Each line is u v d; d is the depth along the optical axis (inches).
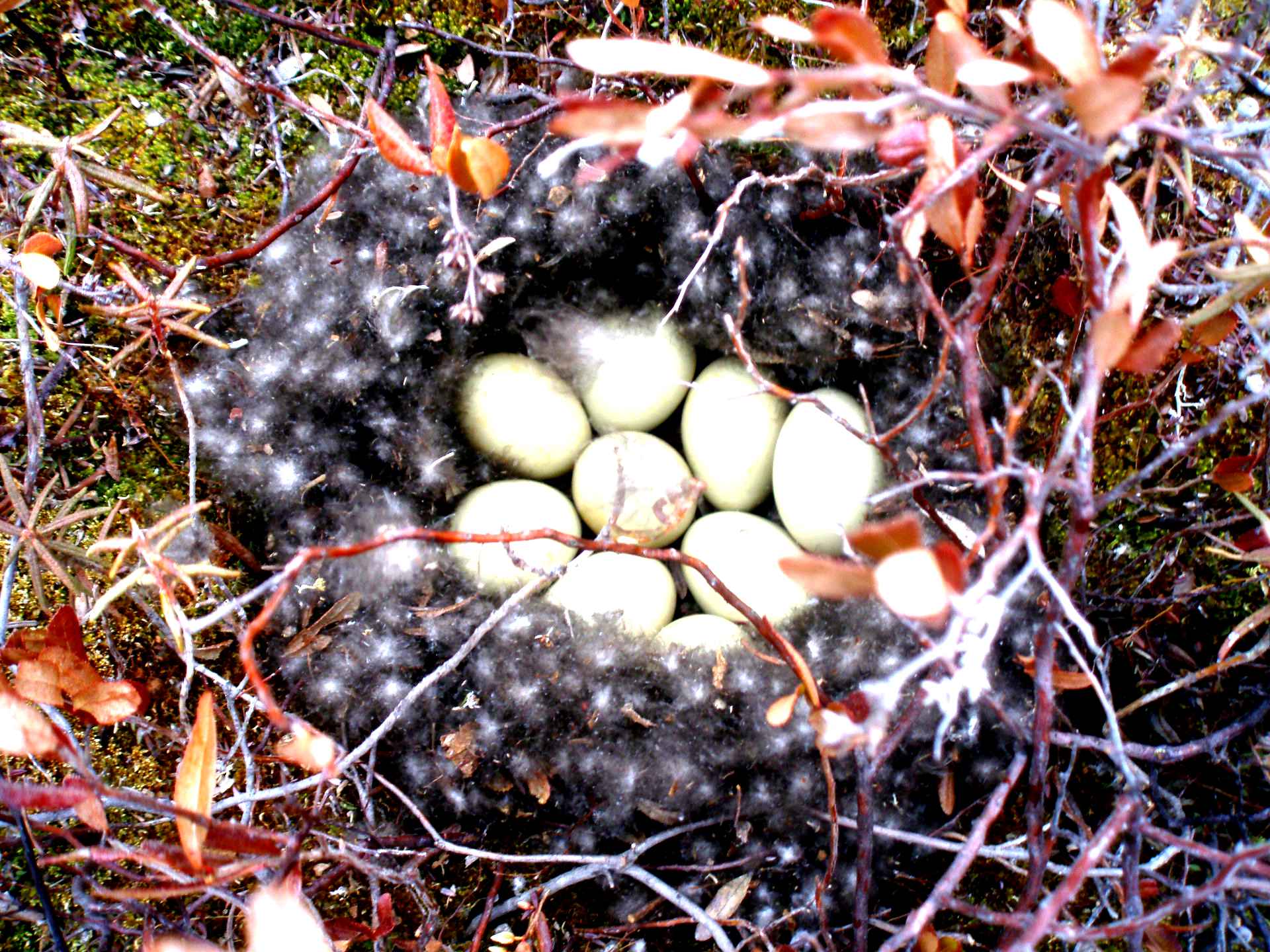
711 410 19.8
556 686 17.6
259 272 18.3
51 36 18.8
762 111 10.7
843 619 18.1
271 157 19.2
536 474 20.1
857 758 14.6
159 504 17.7
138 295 16.4
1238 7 17.2
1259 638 17.7
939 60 13.0
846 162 17.8
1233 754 17.6
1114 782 17.8
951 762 17.3
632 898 17.7
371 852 16.6
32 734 12.7
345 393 18.3
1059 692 17.1
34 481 16.7
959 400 18.1
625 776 17.4
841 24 10.2
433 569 18.2
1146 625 17.5
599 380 20.0
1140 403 16.6
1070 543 13.2
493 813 17.8
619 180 18.6
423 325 18.9
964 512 17.9
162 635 17.4
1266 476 17.3
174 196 18.7
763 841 17.7
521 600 17.0
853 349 18.8
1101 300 12.3
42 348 17.9
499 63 19.4
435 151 13.6
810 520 18.9
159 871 16.1
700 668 17.8
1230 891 15.4
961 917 17.7
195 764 12.9
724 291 18.9
